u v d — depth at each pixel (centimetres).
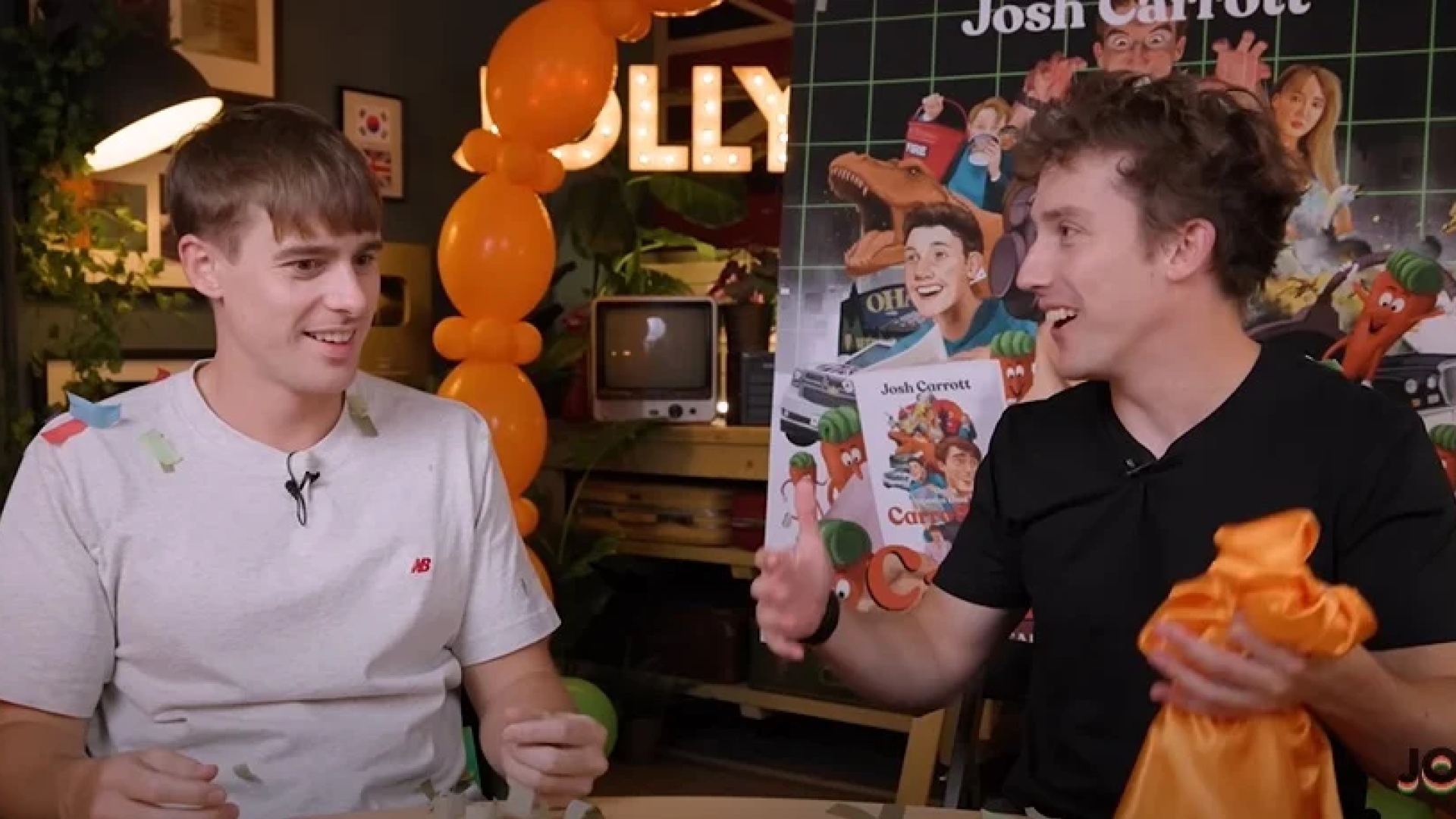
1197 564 121
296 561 129
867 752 333
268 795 126
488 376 253
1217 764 100
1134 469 125
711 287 359
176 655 126
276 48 307
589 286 389
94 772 106
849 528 207
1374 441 119
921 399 203
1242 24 185
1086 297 121
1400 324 178
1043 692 132
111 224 270
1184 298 120
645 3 246
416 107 348
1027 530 132
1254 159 118
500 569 142
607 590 315
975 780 179
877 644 132
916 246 203
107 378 276
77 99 246
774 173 360
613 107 323
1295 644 95
